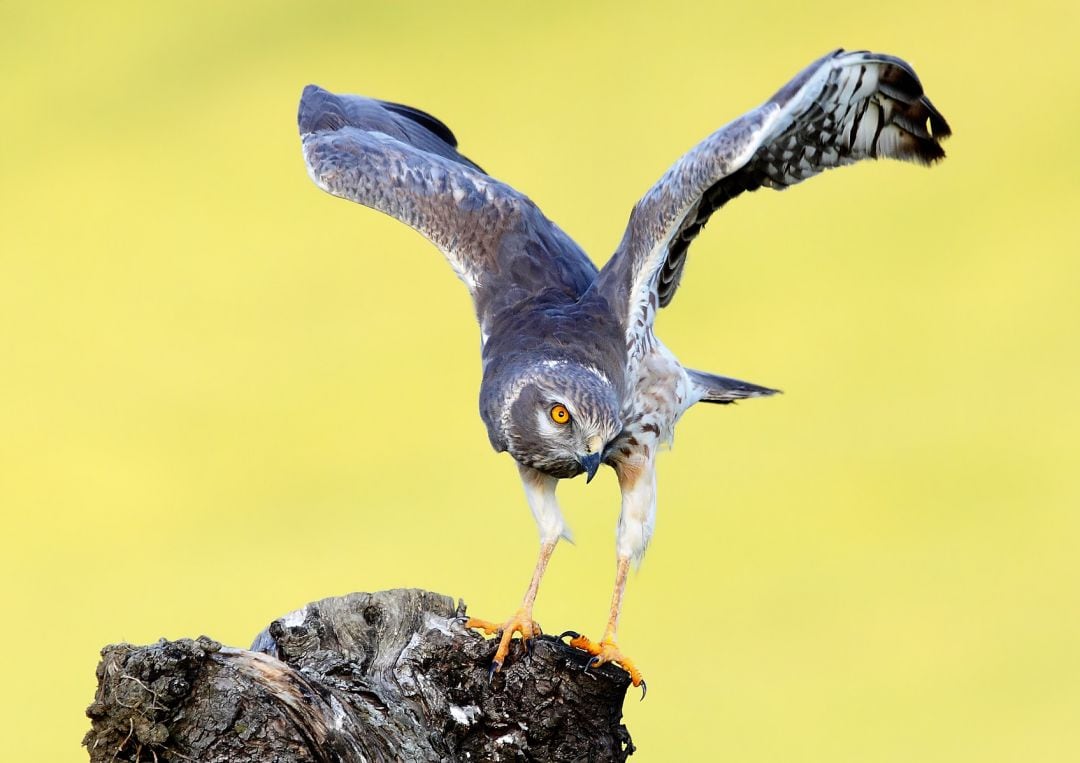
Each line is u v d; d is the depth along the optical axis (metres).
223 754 8.65
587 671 10.20
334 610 10.29
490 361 11.85
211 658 8.81
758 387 13.62
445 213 12.99
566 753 10.13
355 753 8.97
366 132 14.30
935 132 12.31
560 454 11.27
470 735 10.07
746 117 11.53
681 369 12.39
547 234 13.13
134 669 8.66
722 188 12.59
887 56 11.83
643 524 12.02
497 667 10.16
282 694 8.82
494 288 12.54
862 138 12.49
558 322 11.83
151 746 8.59
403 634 10.24
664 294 12.83
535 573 11.55
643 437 12.06
